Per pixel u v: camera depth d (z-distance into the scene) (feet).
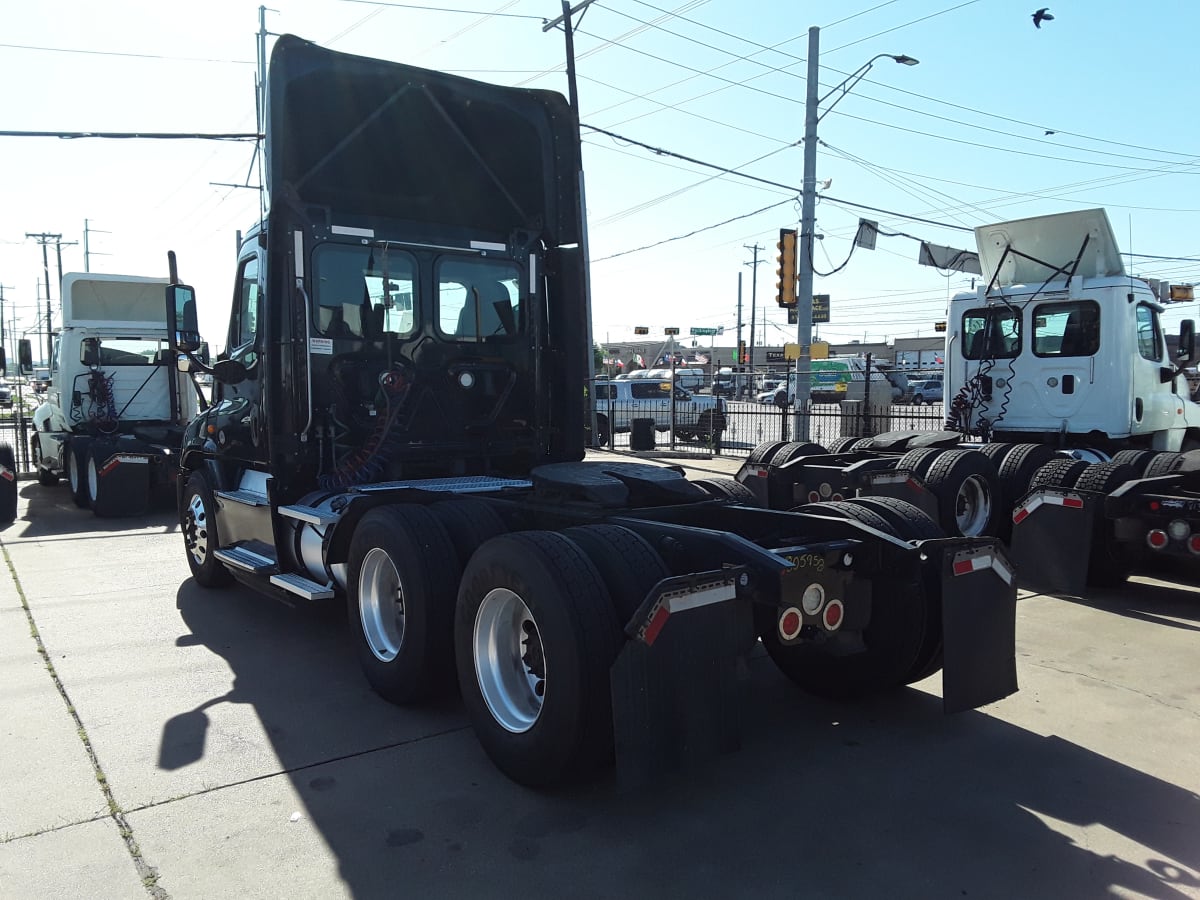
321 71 17.43
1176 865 10.15
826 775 12.55
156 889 9.57
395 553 14.53
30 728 14.02
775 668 17.49
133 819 11.11
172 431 41.47
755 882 9.79
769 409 82.28
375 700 15.44
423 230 19.34
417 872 9.96
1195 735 13.93
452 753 13.21
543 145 20.54
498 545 12.21
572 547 11.59
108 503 35.83
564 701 10.95
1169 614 21.13
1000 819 11.24
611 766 11.94
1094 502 22.27
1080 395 29.19
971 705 13.04
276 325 18.24
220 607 21.71
